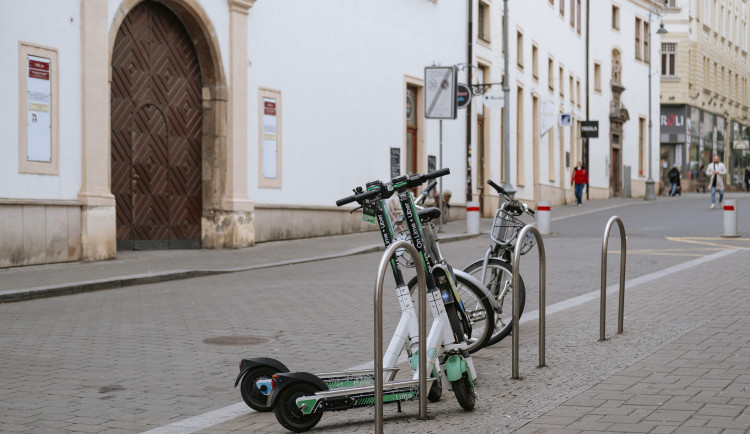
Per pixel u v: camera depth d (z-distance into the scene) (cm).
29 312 1089
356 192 640
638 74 5391
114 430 592
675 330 861
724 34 7088
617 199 4750
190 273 1452
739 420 548
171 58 1809
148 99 1762
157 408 650
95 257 1566
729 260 1508
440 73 2170
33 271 1405
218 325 993
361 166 2395
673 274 1328
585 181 3959
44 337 921
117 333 945
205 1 1827
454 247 1942
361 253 1856
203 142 1878
